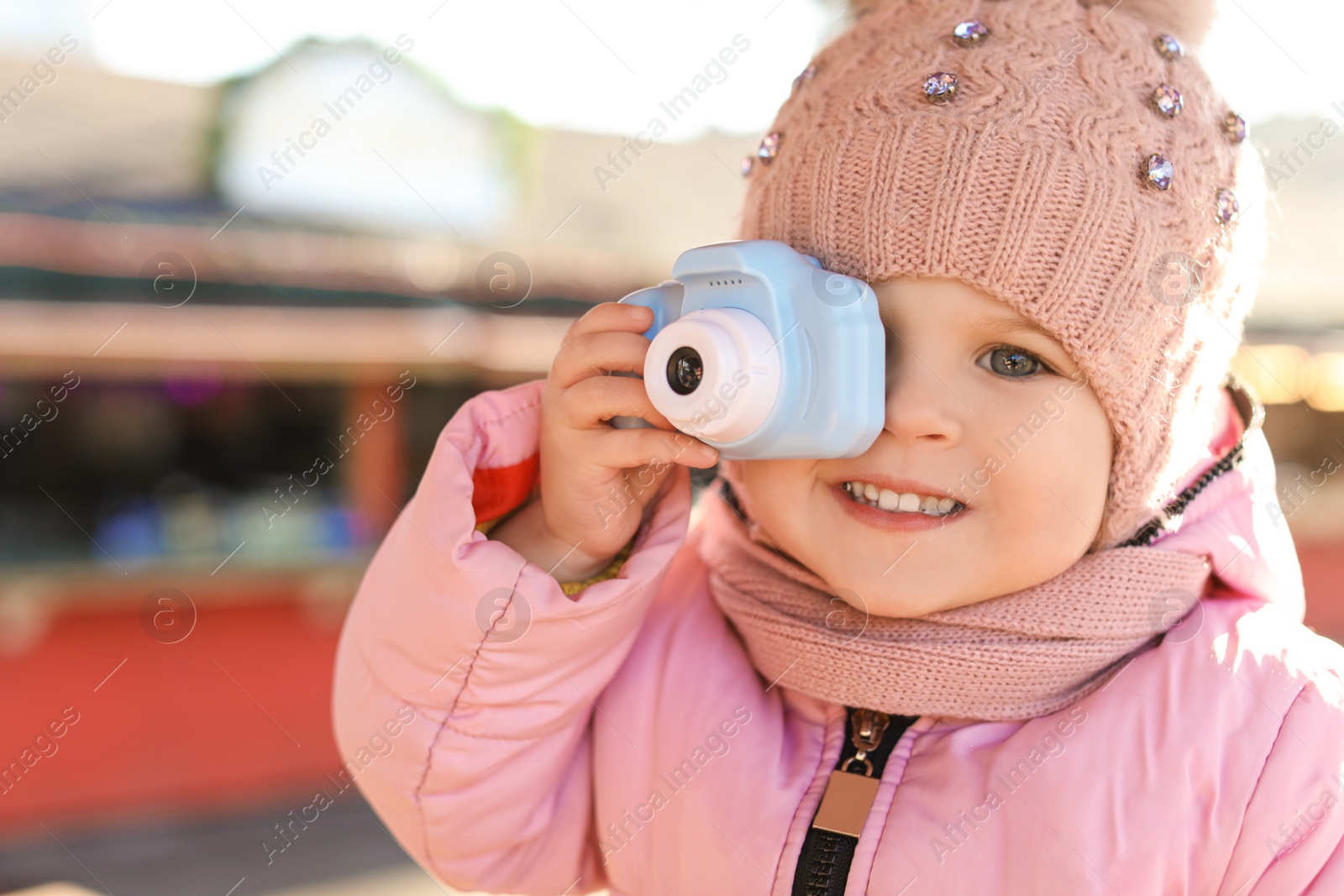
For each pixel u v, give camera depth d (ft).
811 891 2.73
